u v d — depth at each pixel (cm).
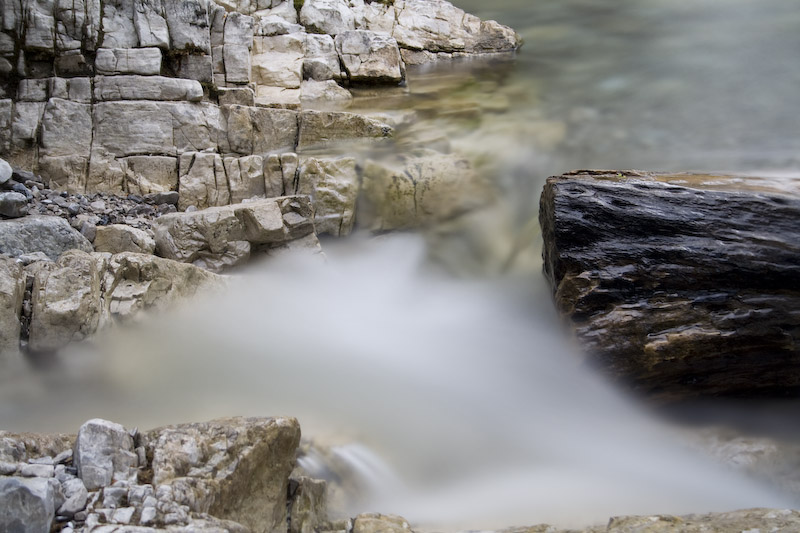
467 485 418
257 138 689
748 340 450
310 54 816
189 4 698
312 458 403
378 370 502
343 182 644
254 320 530
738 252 459
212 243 560
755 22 1062
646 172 557
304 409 454
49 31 664
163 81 674
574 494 409
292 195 626
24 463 306
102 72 671
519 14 1157
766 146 692
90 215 596
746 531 329
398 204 657
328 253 647
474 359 525
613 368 468
